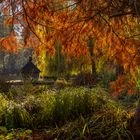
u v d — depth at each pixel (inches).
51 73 746.8
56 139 242.2
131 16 244.7
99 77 498.0
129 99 406.0
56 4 214.7
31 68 895.7
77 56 250.7
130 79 267.9
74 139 239.5
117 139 230.4
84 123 256.7
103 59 261.9
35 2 199.6
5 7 195.9
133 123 240.1
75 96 312.5
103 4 223.1
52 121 300.0
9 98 384.5
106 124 247.4
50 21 216.7
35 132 278.2
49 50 234.8
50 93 337.7
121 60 250.5
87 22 233.3
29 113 318.3
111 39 247.9
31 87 469.7
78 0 218.7
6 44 217.0
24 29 202.2
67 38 232.2
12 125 292.7
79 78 515.2
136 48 246.2
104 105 309.4
